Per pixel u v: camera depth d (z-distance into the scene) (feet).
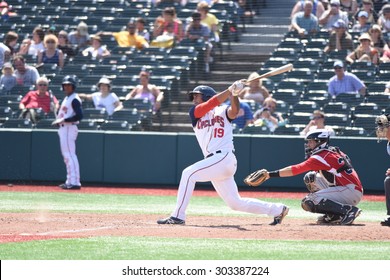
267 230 80.07
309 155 88.38
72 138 134.31
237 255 65.21
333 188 86.79
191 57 154.92
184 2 176.55
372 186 134.21
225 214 102.47
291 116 140.05
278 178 136.87
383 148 133.80
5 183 143.23
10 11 181.57
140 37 165.89
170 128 146.82
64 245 69.41
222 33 160.86
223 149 83.41
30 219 89.86
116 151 140.87
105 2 179.52
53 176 142.51
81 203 115.34
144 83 148.46
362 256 65.67
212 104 81.56
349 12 162.30
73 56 164.45
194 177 83.56
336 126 137.80
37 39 167.22
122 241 71.82
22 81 154.92
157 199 123.34
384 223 85.76
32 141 143.02
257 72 152.25
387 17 156.46
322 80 147.84
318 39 156.04
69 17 175.73
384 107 138.21
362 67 147.02
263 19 162.20
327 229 81.10
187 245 69.82
